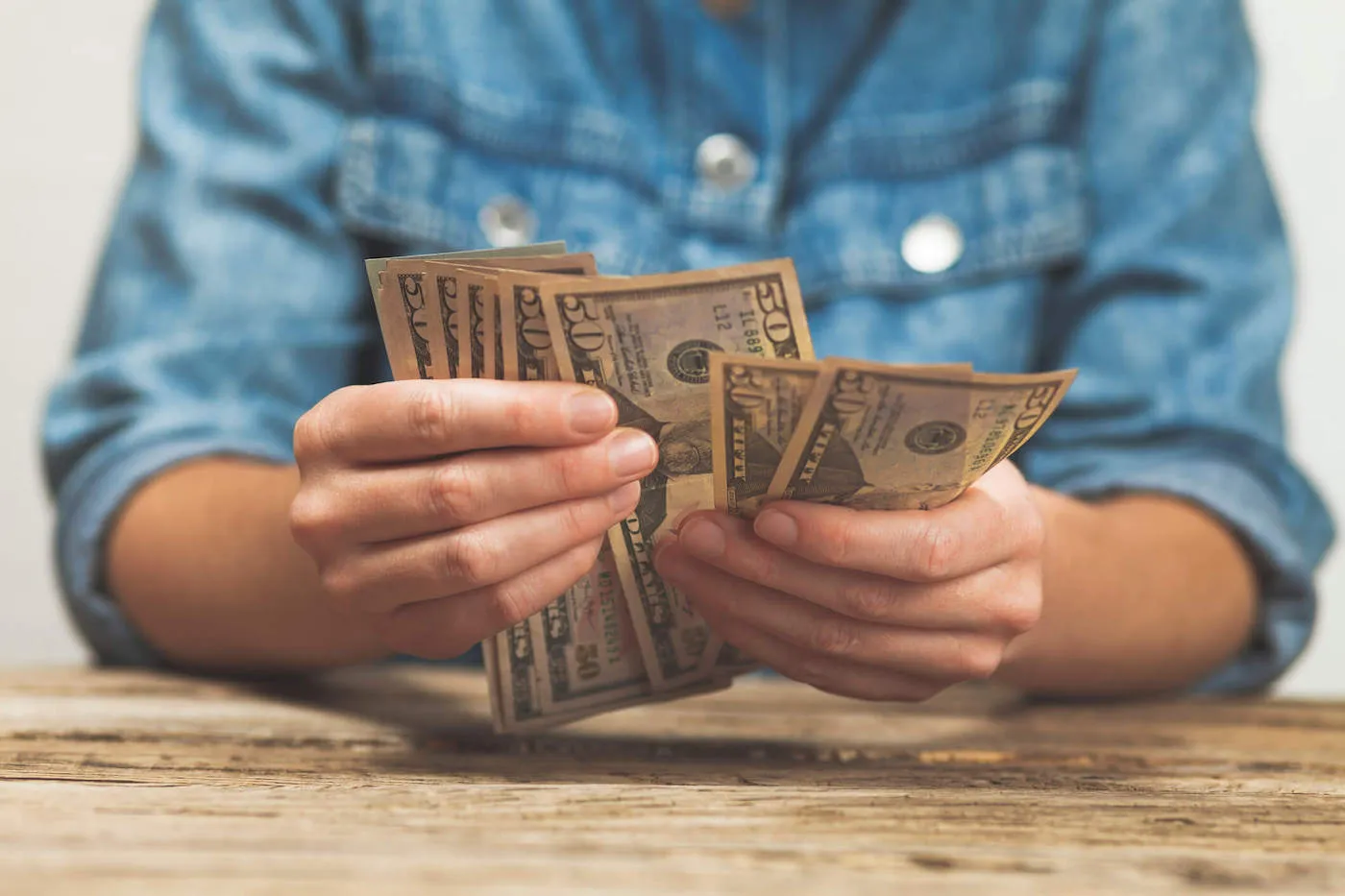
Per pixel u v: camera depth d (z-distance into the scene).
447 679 1.27
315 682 1.22
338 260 1.54
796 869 0.45
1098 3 1.61
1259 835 0.55
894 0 1.60
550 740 0.85
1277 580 1.33
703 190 1.56
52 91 2.29
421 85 1.55
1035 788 0.67
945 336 1.53
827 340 1.52
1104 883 0.44
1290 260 1.60
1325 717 1.08
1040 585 0.79
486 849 0.47
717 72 1.56
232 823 0.51
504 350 0.71
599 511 0.72
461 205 1.55
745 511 0.75
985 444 0.69
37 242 2.29
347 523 0.73
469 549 0.71
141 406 1.36
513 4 1.58
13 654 2.28
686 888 0.41
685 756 0.79
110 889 0.39
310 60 1.56
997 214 1.55
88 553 1.27
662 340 0.69
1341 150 2.25
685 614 0.83
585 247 1.53
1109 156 1.57
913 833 0.53
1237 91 1.61
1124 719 1.06
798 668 0.81
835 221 1.55
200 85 1.54
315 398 1.50
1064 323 1.60
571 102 1.59
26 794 0.58
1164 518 1.28
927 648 0.78
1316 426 2.29
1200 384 1.47
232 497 1.20
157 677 1.23
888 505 0.74
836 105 1.60
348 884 0.40
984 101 1.58
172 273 1.46
